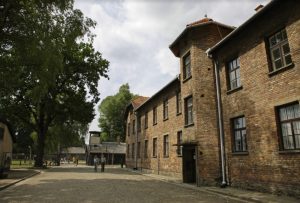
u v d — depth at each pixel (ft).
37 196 39.27
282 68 41.27
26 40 52.60
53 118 126.93
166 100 89.92
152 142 99.04
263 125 44.73
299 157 37.47
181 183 59.88
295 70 39.22
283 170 40.04
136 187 51.93
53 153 203.51
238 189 48.32
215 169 55.16
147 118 108.47
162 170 86.69
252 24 47.96
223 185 51.57
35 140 177.37
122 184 56.90
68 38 56.90
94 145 201.67
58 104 120.78
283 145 41.27
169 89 85.87
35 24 53.21
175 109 80.23
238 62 53.36
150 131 102.58
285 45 42.19
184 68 67.46
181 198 39.06
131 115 136.26
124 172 103.24
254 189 45.80
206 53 60.34
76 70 122.01
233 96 53.21
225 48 56.29
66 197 38.29
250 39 49.16
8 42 53.67
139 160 114.42
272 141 42.55
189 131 62.34
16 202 34.35
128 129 141.90
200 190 48.88
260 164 44.83
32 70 56.80
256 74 47.11
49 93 114.83
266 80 44.68
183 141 64.95
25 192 43.55
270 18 44.29
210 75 59.57
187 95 63.82
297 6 39.45
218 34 62.23
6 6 50.67
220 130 55.62
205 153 55.67
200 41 61.52
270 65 44.70
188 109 65.36
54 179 67.10
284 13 41.65
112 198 37.65
